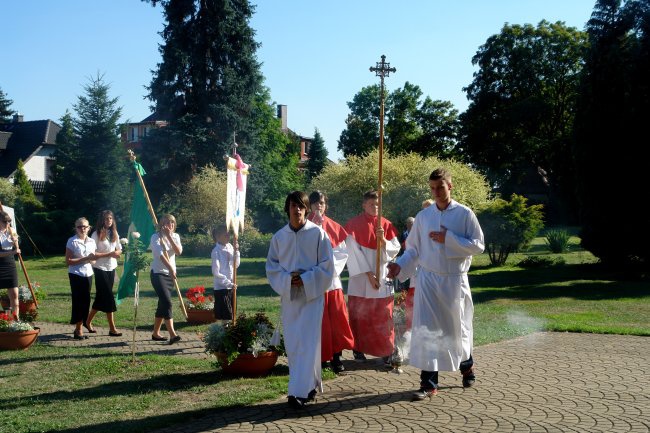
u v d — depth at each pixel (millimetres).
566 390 6215
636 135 19047
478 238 6199
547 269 21922
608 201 19625
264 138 51719
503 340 9102
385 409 5695
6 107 68562
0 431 5207
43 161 54719
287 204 6168
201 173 40000
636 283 17422
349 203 26484
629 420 5203
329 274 6027
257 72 43875
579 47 44250
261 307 12797
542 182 57438
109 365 7578
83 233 9875
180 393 6344
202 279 20688
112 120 41875
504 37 46344
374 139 55094
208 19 42031
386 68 7297
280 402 5992
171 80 42031
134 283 9578
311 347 5914
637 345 8602
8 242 10078
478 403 5812
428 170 24516
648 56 19016
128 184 42219
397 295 8594
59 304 14156
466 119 48344
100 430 5199
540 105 44031
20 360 8086
